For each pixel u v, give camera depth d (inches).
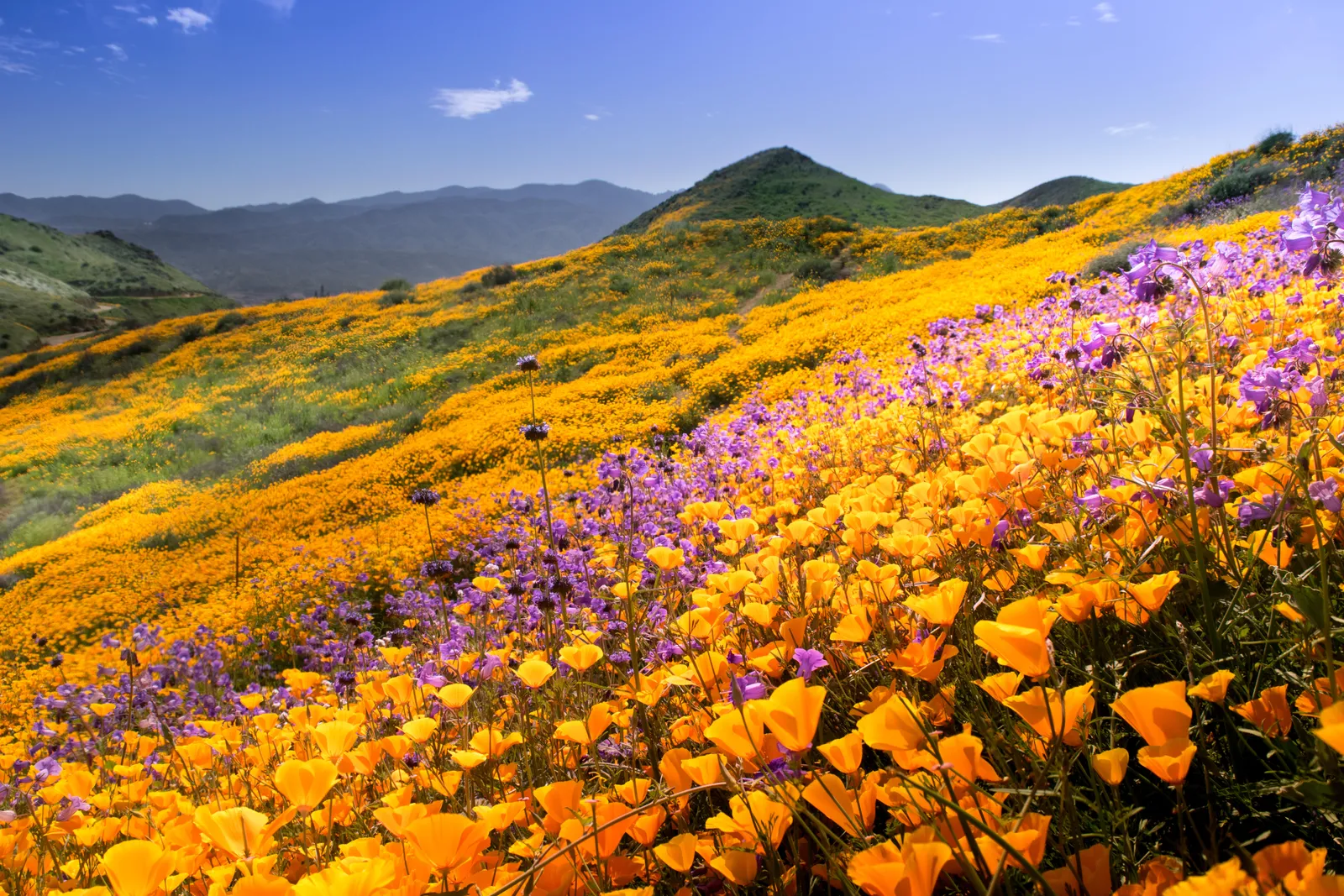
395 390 995.3
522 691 71.6
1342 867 28.7
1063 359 104.2
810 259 1267.2
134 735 113.9
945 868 28.1
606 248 1638.8
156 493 780.6
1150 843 33.0
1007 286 597.9
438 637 116.5
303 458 778.8
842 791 31.0
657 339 919.0
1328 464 49.7
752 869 30.0
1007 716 36.1
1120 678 39.2
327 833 51.9
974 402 188.2
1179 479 52.4
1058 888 24.5
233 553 504.7
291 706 120.0
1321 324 109.0
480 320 1261.1
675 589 91.4
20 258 6190.9
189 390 1214.3
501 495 382.3
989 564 59.8
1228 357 103.5
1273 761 33.5
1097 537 54.8
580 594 92.3
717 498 146.5
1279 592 40.6
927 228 1362.0
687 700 55.6
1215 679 30.5
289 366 1239.5
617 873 34.4
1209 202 770.8
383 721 80.4
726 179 2893.7
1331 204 52.6
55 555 630.5
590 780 52.9
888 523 68.1
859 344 566.9
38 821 69.4
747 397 514.0
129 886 35.3
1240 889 17.9
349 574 331.9
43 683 268.7
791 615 62.7
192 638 245.8
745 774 37.0
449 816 31.5
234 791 76.0
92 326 3981.3
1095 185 2472.9
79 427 1131.3
